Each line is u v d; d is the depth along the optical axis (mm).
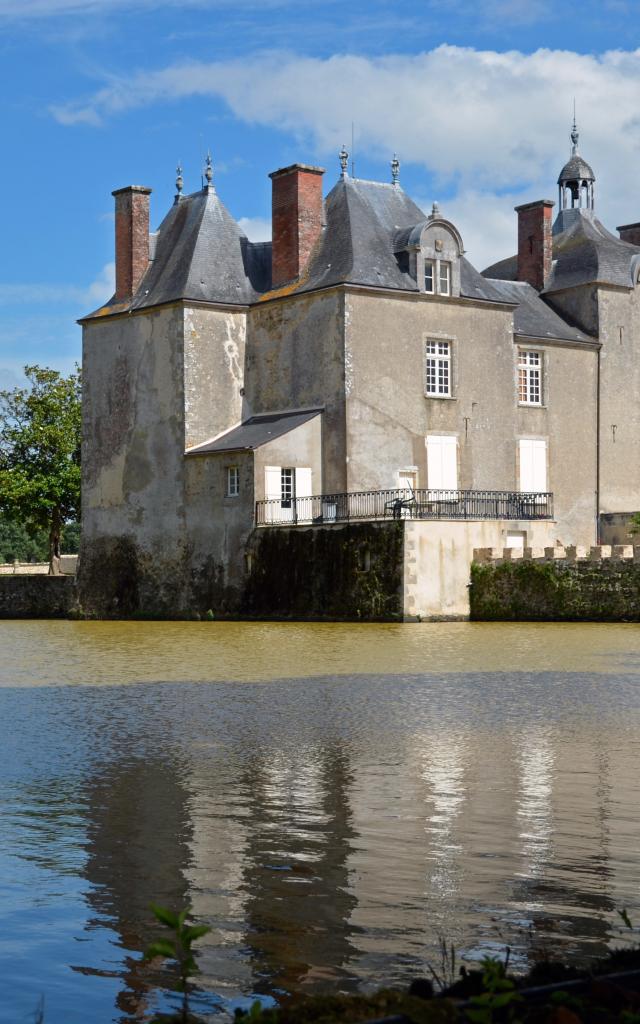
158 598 49906
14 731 17594
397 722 18109
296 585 44500
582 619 40156
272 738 16703
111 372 52375
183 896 9141
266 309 49688
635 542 51938
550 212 56344
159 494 50000
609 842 10633
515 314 53156
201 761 14930
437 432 48438
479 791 12891
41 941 8109
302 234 49094
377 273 47469
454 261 49125
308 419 46594
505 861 10039
